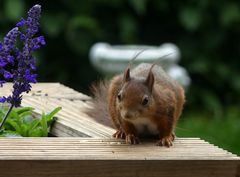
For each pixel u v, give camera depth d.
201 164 5.19
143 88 5.88
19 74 5.88
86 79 15.62
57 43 15.50
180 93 6.56
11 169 4.91
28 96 7.80
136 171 5.09
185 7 16.06
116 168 5.06
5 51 5.80
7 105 6.89
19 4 14.64
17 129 6.37
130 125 5.93
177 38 16.36
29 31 5.82
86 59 15.56
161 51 12.56
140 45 16.16
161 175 5.15
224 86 16.45
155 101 5.93
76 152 5.21
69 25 15.20
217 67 16.22
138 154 5.26
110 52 12.70
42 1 15.30
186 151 5.45
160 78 6.41
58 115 6.84
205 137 12.54
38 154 5.08
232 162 5.22
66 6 15.52
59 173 4.97
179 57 14.98
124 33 15.63
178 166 5.16
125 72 5.98
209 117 14.94
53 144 5.46
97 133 6.21
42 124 6.42
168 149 5.53
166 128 5.99
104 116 6.84
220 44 16.28
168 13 16.31
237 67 16.45
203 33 16.31
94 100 7.22
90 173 5.02
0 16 14.73
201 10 16.11
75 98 7.80
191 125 13.35
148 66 6.70
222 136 12.85
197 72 16.05
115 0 15.71
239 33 16.45
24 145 5.37
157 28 16.38
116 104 6.07
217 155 5.31
